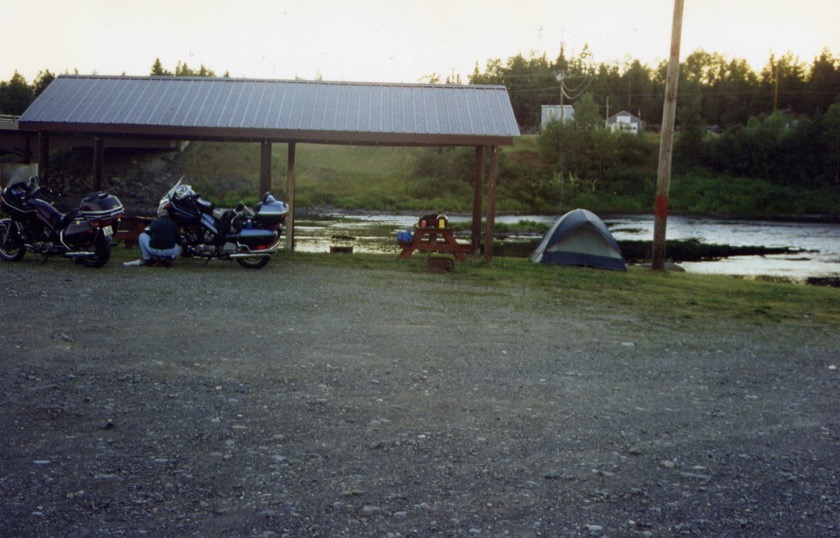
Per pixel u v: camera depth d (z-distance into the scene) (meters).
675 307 12.96
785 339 10.25
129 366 6.62
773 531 3.96
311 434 5.16
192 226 13.84
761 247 37.69
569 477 4.61
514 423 5.62
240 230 13.89
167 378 6.31
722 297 14.84
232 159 76.50
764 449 5.31
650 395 6.68
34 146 53.97
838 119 92.44
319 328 8.81
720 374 7.73
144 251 13.80
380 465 4.67
